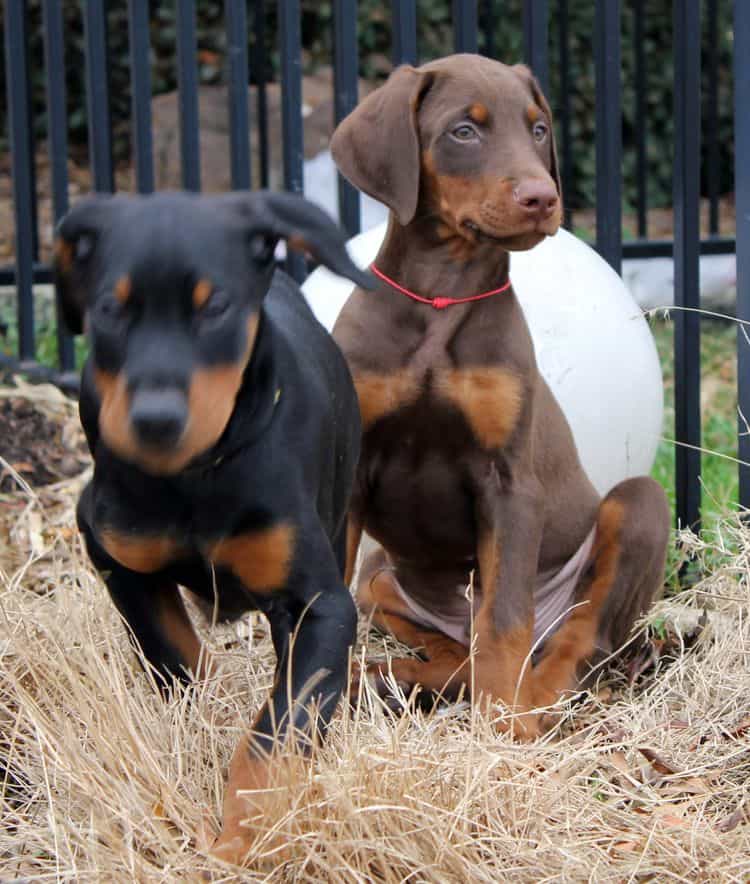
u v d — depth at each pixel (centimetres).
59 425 179
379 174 138
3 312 224
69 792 118
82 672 128
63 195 191
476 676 134
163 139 283
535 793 119
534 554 137
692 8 158
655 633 150
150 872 111
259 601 120
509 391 137
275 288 129
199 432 108
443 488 140
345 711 121
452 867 113
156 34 327
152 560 119
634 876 116
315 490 120
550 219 132
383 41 331
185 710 123
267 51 310
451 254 137
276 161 281
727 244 246
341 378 129
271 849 112
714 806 125
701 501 168
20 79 191
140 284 108
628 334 154
